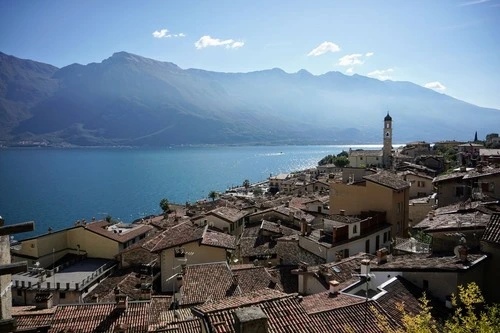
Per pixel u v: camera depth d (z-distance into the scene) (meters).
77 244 77.94
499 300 28.30
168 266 55.91
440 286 28.23
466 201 49.69
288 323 21.44
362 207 66.94
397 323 24.56
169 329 28.14
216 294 41.88
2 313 12.16
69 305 33.41
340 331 23.03
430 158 151.25
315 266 44.47
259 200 136.12
